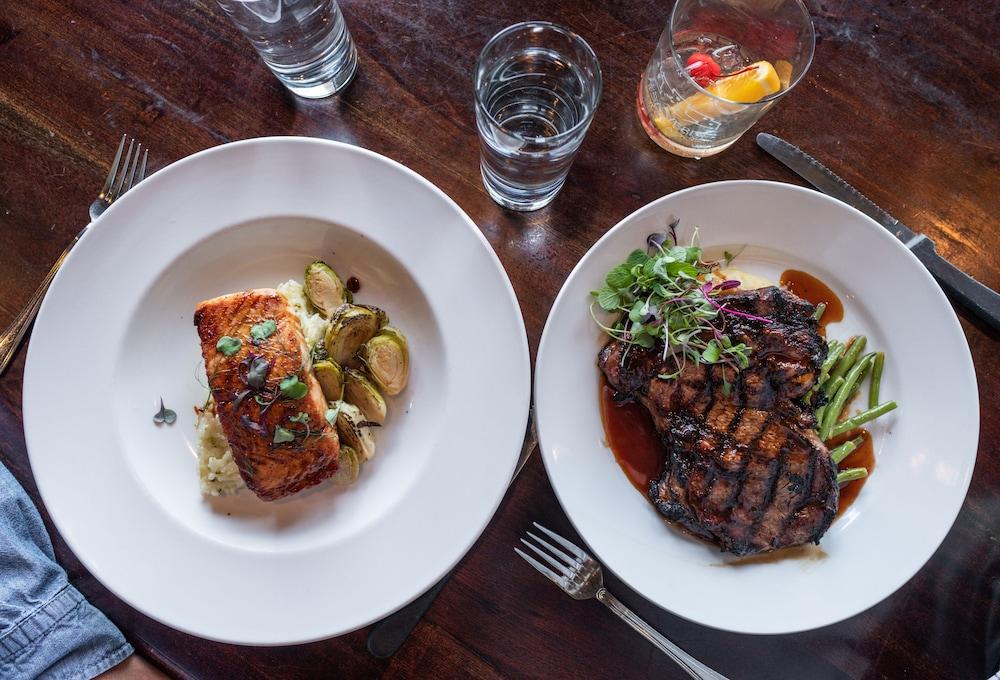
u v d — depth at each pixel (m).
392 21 0.46
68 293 0.41
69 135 0.45
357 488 0.42
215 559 0.40
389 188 0.41
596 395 0.43
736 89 0.41
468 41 0.46
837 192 0.45
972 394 0.41
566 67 0.42
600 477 0.43
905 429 0.43
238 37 0.45
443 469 0.40
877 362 0.43
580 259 0.44
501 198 0.44
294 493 0.41
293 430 0.39
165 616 0.40
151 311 0.42
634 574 0.41
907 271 0.42
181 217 0.41
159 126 0.45
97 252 0.41
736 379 0.41
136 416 0.42
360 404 0.42
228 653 0.43
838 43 0.46
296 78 0.43
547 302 0.44
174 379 0.43
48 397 0.41
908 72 0.46
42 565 0.42
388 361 0.41
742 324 0.41
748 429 0.41
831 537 0.43
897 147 0.46
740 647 0.44
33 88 0.45
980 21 0.46
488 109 0.43
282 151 0.40
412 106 0.45
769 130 0.46
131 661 0.42
